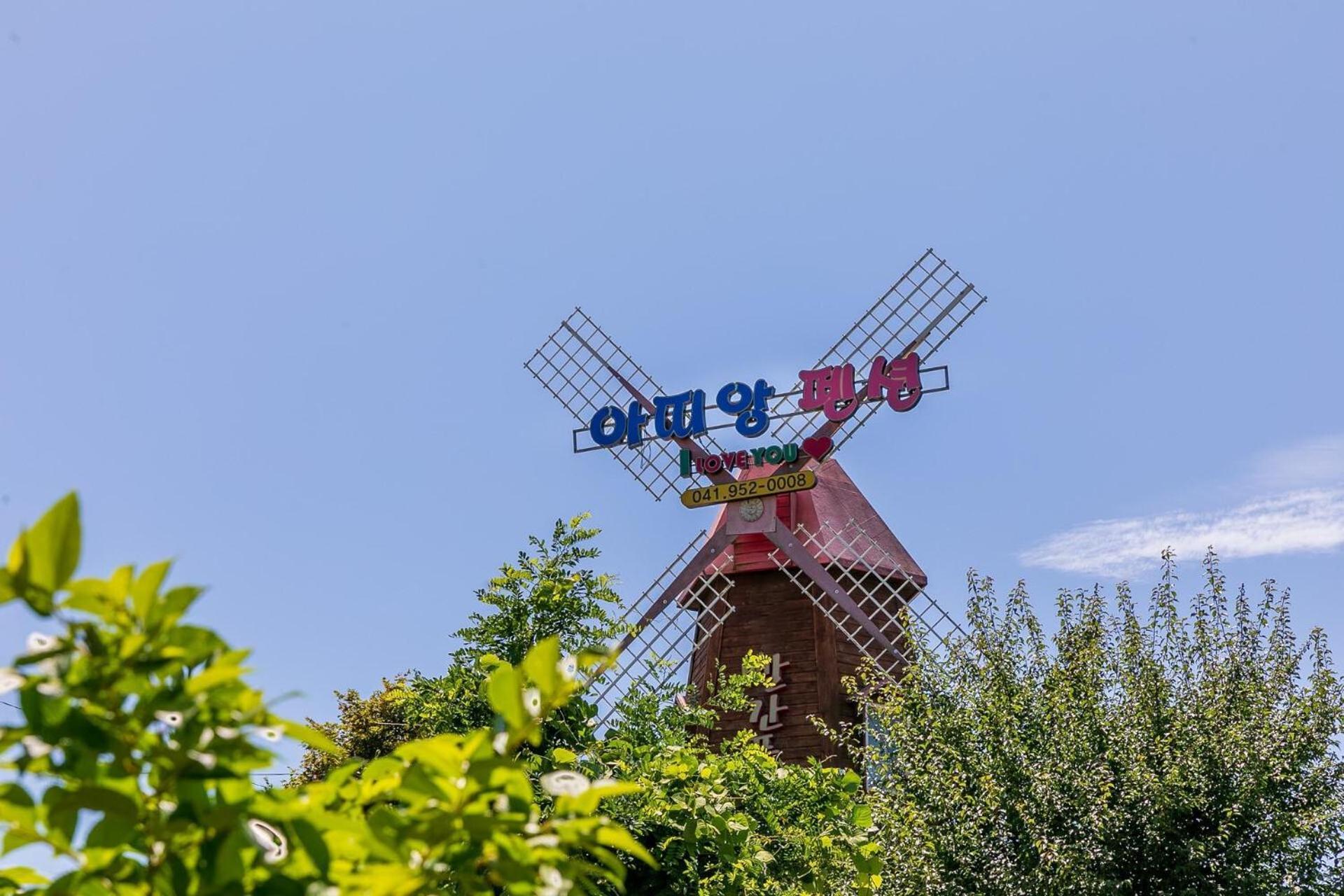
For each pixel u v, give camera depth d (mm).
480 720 13242
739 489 25859
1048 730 14945
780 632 25984
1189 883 13453
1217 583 15852
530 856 2729
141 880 2518
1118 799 14039
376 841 2613
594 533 14023
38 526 2184
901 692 16297
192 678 2434
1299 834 13820
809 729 24922
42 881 2521
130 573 2324
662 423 27266
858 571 26203
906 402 25953
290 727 2631
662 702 14164
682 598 26172
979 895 13703
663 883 11680
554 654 2611
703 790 12078
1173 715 14867
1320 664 14859
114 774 2465
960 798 14391
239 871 2465
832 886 13367
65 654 2279
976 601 16156
